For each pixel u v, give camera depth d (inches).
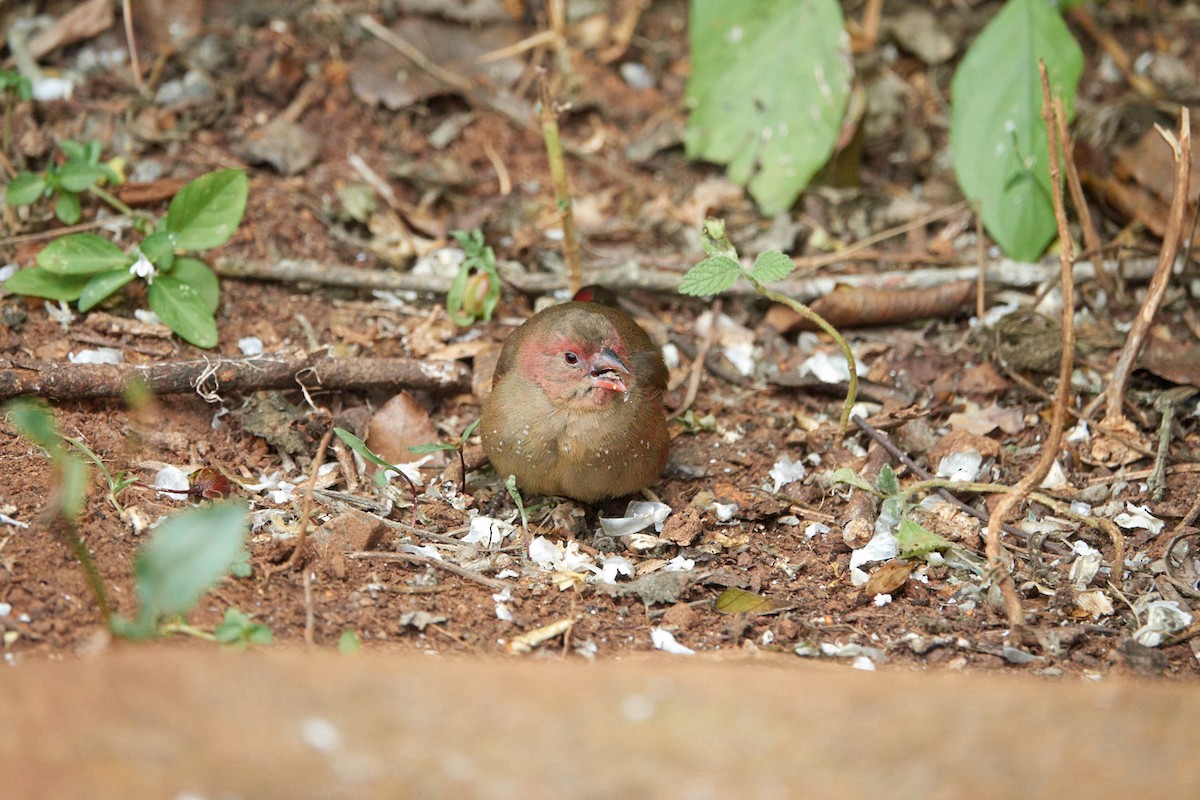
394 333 446.3
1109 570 365.4
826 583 358.9
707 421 427.2
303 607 317.4
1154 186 482.9
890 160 528.1
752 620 337.7
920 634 334.3
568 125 531.5
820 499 394.3
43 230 442.0
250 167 483.8
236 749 220.1
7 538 316.2
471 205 497.0
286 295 448.1
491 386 390.3
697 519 374.3
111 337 413.4
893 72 549.3
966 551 367.2
